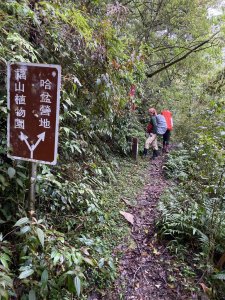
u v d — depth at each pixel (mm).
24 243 2473
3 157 2900
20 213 2867
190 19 11852
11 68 2463
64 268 2400
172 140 11102
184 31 12469
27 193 3039
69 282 2264
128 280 3461
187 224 4332
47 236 2508
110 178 5961
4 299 1855
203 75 14023
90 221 3854
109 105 5277
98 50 4660
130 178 6645
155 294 3322
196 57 13180
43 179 3232
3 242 2402
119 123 8047
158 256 3951
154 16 12055
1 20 3027
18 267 2510
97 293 3129
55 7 3752
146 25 12000
